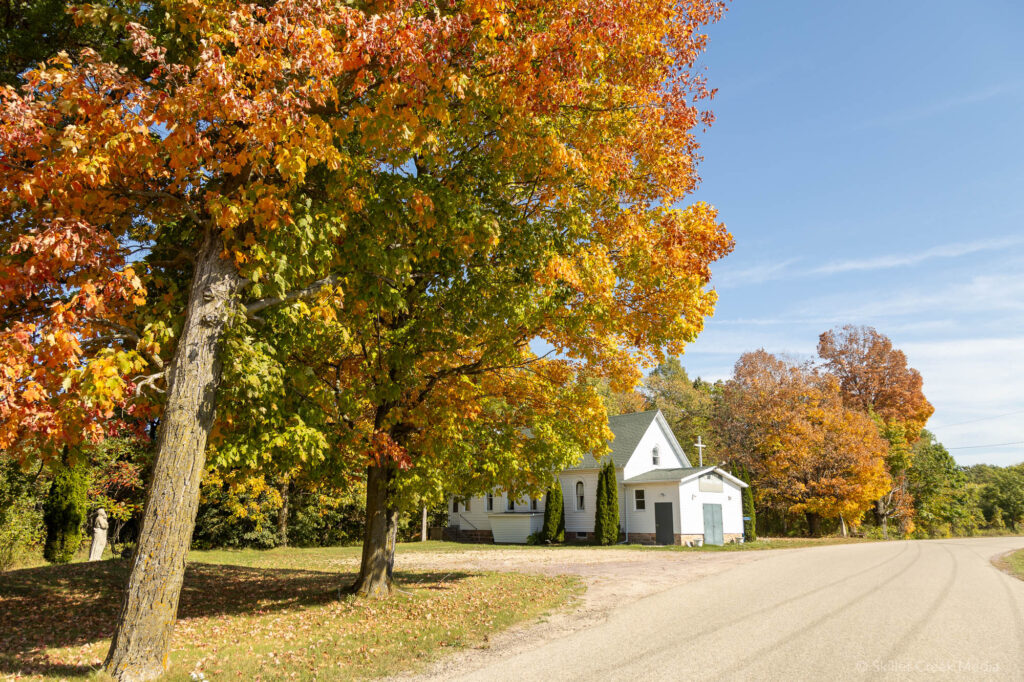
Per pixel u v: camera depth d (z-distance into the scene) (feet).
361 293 30.12
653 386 195.72
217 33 23.73
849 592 43.16
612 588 46.24
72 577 45.73
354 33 23.99
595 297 32.42
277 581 50.49
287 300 28.17
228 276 26.20
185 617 35.60
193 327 25.27
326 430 32.35
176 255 31.65
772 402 138.51
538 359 42.68
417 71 24.06
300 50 22.53
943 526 170.19
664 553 84.58
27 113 21.03
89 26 28.07
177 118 22.76
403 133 24.99
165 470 23.79
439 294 34.24
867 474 129.80
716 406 168.76
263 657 26.14
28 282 22.80
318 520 108.99
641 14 31.30
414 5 27.45
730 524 113.29
